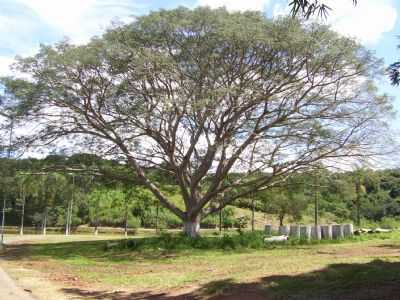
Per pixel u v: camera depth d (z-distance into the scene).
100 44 25.19
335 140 28.22
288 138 28.56
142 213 58.91
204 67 26.00
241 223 47.88
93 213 57.25
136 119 27.69
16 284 14.37
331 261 15.79
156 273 16.83
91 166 30.98
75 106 27.33
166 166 31.53
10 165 29.86
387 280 10.68
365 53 26.48
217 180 29.61
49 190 47.56
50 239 40.34
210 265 18.30
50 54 25.53
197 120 28.30
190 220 30.72
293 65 26.56
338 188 32.81
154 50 26.06
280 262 16.78
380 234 32.06
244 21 25.06
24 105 26.81
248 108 27.28
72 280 15.61
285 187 32.75
